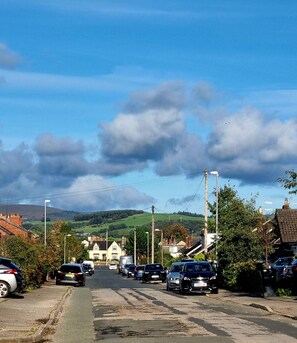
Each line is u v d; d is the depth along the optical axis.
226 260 38.62
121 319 19.55
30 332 16.17
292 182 27.02
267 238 48.50
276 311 21.47
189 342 13.93
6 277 28.19
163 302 27.27
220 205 44.03
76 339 15.27
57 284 46.16
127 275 75.25
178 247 140.88
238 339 14.32
